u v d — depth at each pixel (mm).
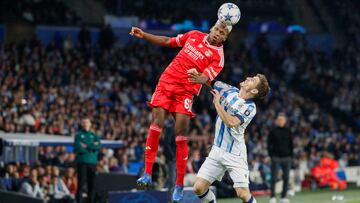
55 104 54031
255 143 60594
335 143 67938
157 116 23000
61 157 47812
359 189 59188
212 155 24766
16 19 71812
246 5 91625
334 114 78688
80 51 67375
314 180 59906
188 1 88938
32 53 61312
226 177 37688
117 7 81625
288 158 44188
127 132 54688
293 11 94438
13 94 53000
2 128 47031
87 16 81125
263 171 54688
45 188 42594
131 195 37844
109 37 69875
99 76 62969
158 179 39406
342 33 93438
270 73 78250
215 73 22734
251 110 23984
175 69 22922
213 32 22703
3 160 42625
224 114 23641
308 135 68812
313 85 80625
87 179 41500
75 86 59219
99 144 41625
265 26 87688
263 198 49594
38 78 58250
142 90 64875
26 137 42562
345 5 96812
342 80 82750
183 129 23250
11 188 41719
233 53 77875
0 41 62250
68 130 50938
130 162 51625
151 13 82125
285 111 72062
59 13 75188
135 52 70188
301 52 84000
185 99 23062
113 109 58531
